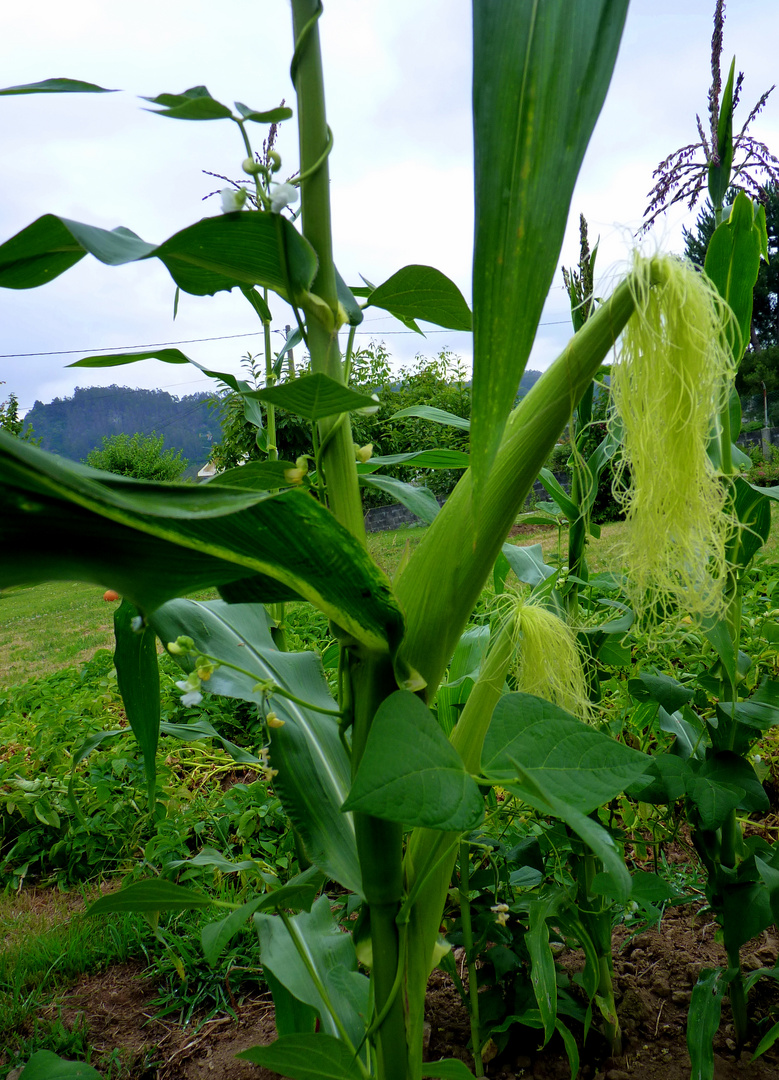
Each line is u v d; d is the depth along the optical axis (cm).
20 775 304
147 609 75
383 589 76
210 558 72
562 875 180
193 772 315
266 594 84
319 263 84
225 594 84
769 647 210
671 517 93
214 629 128
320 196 84
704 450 90
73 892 265
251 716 334
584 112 58
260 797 256
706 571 109
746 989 151
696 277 86
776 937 193
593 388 146
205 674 95
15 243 95
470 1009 149
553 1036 164
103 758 295
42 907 257
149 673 127
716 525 101
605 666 195
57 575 69
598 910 147
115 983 210
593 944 152
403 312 103
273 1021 187
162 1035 187
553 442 85
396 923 92
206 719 329
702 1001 139
